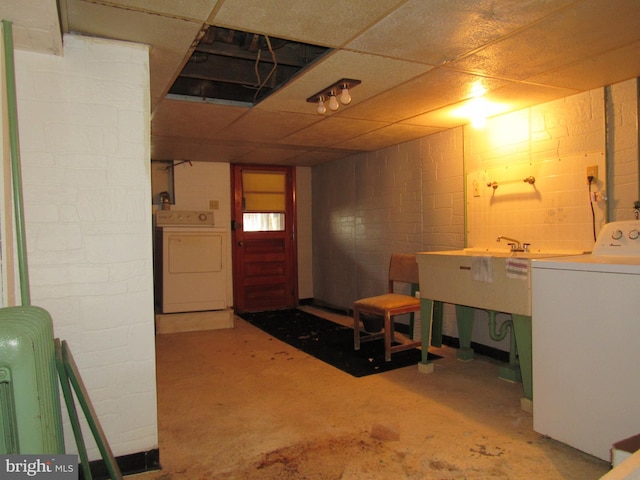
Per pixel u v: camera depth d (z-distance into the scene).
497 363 3.35
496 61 2.24
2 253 1.50
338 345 3.96
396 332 4.41
